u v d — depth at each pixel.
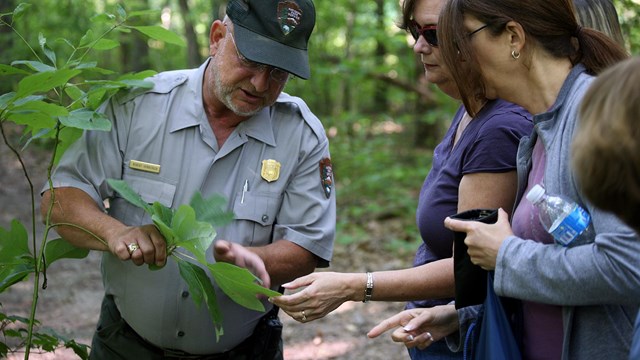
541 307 1.79
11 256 2.23
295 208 2.40
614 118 1.27
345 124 10.55
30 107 2.02
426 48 2.33
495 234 1.77
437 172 2.31
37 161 11.56
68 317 5.28
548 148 1.75
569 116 1.72
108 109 2.33
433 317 2.22
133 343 2.43
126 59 17.61
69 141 2.28
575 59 1.84
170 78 2.39
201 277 2.06
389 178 9.19
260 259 2.05
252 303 1.99
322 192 2.42
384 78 10.30
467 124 2.24
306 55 2.24
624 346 1.64
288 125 2.42
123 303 2.38
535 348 1.81
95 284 6.21
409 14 2.38
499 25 1.81
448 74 2.21
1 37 11.54
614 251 1.52
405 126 12.55
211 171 2.34
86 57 2.28
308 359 4.69
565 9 1.81
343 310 5.59
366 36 10.15
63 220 2.21
